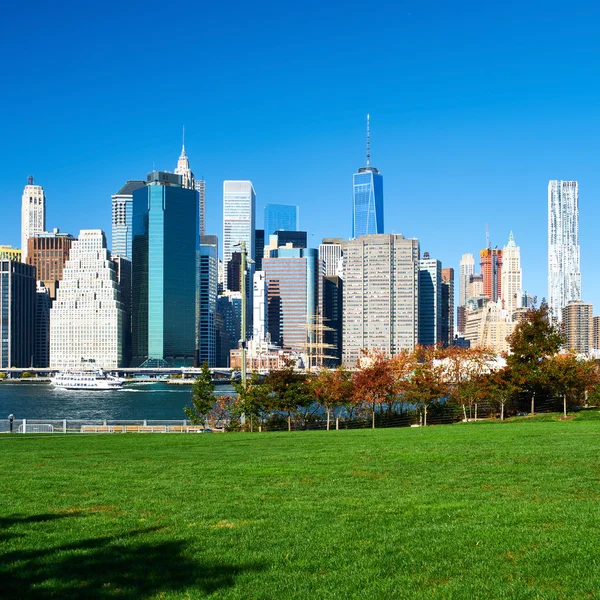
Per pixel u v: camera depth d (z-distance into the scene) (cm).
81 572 1562
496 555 1596
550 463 2908
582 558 1547
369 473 2773
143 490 2509
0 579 1527
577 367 7925
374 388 7994
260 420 8400
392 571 1520
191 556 1653
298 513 2062
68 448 4141
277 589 1426
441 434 4566
